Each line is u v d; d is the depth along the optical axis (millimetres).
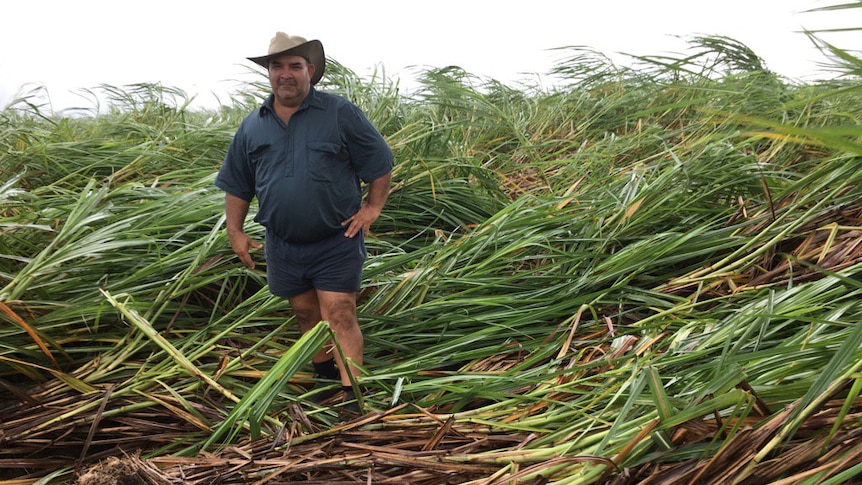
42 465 2594
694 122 5789
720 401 1941
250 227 3787
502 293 3631
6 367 2939
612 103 7309
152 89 7520
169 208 3852
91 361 3070
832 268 2988
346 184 2891
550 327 3291
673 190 4094
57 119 7125
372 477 2209
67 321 3146
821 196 3643
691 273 3488
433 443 2381
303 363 2447
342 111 2818
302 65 2697
